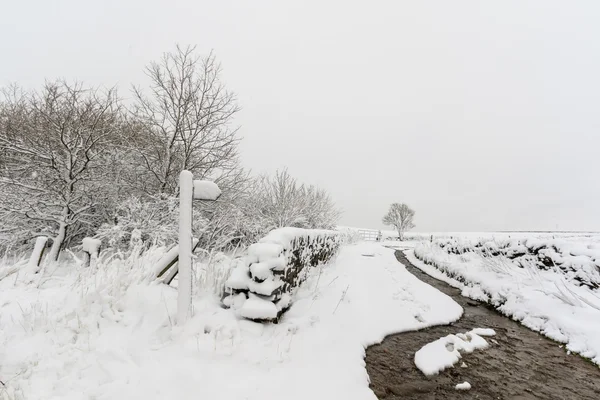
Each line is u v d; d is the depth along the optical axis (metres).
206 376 2.64
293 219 15.34
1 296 3.83
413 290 7.25
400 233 39.78
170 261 4.31
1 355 2.63
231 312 3.81
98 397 2.32
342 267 9.11
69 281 4.90
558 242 6.52
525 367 3.66
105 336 3.09
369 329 4.49
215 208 10.74
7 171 8.66
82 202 9.18
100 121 9.03
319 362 3.24
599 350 3.86
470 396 3.01
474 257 9.21
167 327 3.43
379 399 2.88
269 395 2.57
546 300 5.40
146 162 9.93
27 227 8.41
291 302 5.00
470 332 4.79
